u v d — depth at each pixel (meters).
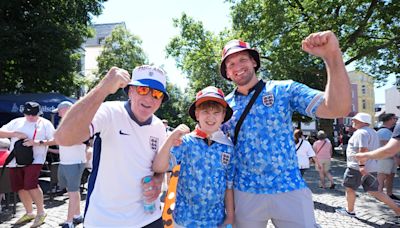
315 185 9.52
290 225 2.53
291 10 17.36
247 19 19.09
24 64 15.88
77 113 1.76
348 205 6.09
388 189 7.44
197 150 2.72
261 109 2.64
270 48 18.12
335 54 1.93
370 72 20.72
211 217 2.71
